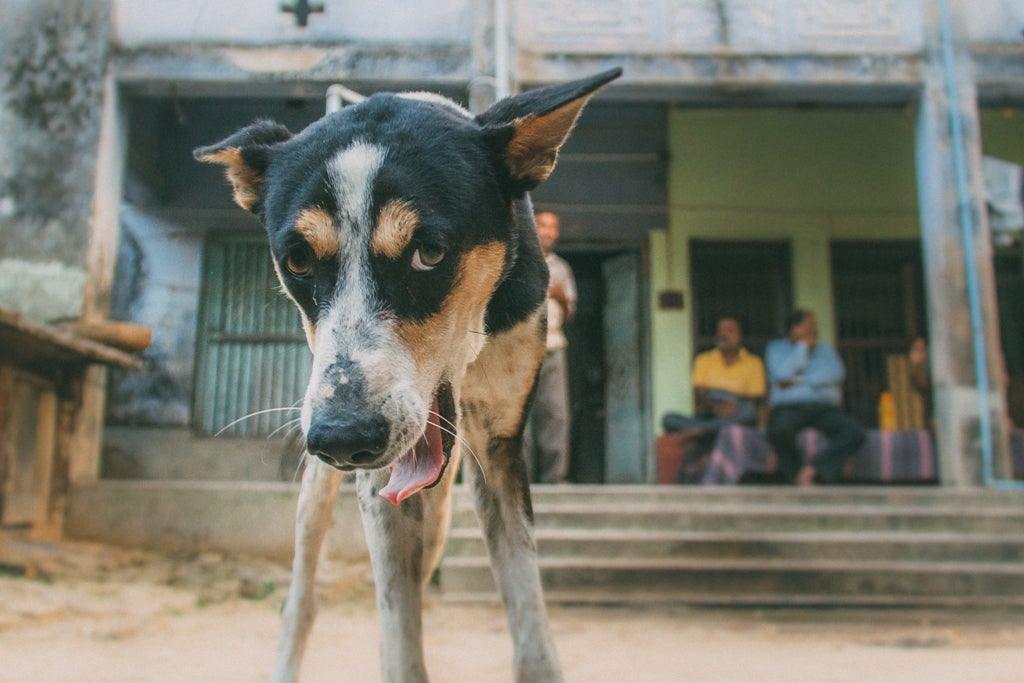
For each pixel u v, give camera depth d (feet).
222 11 26.76
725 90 27.20
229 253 31.53
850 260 33.09
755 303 32.71
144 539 23.32
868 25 27.12
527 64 26.73
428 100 9.05
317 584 19.66
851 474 26.43
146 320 30.91
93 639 14.29
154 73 26.43
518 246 8.61
